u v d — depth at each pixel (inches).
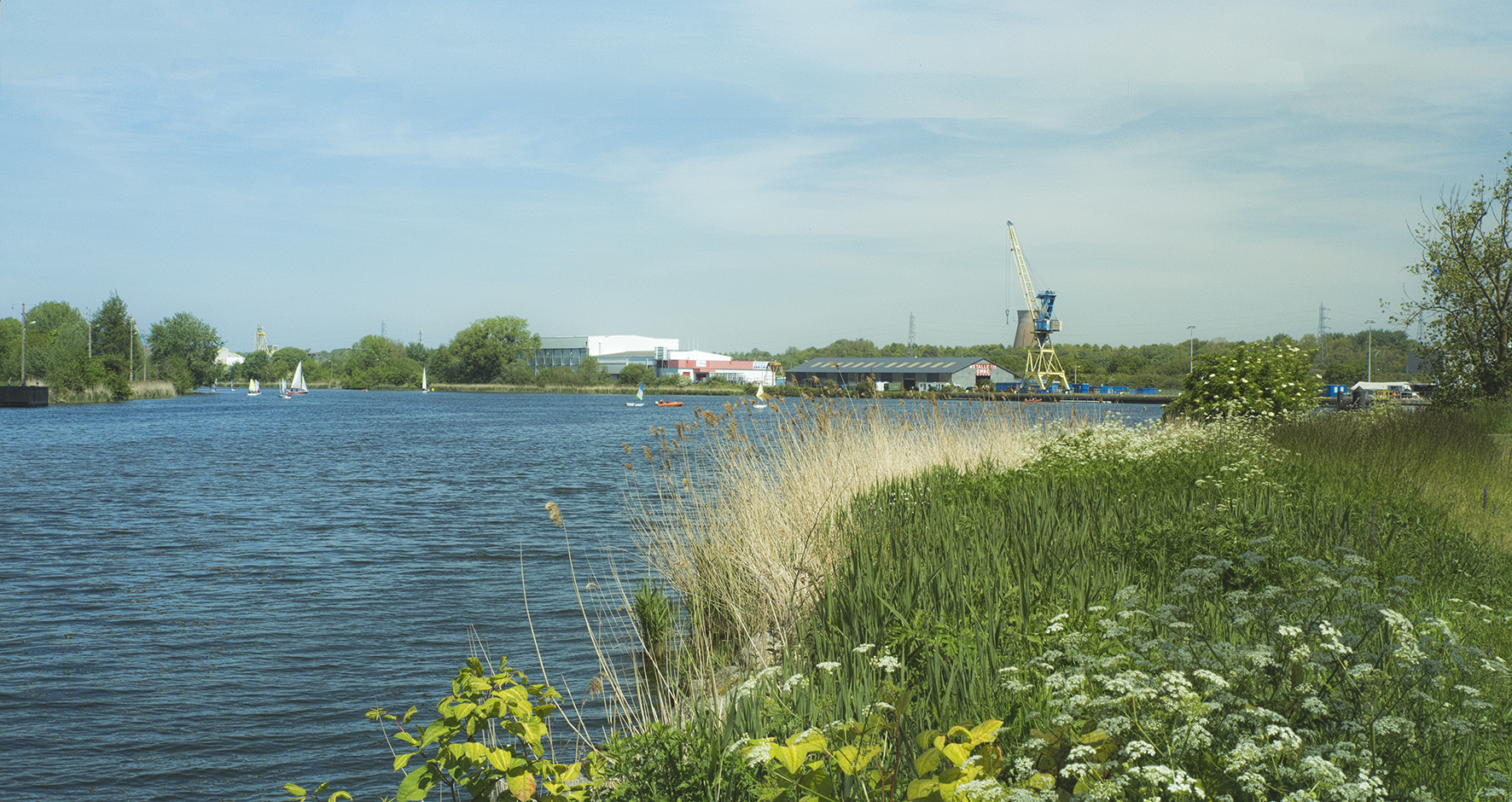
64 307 5285.4
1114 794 107.7
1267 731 116.0
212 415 3137.3
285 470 1258.6
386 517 817.5
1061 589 226.2
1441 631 155.9
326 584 542.9
